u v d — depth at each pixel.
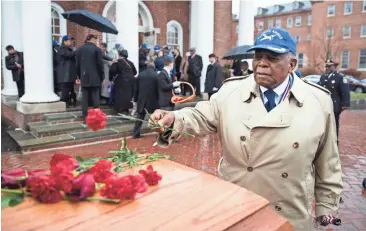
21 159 5.23
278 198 1.59
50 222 0.88
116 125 7.12
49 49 7.04
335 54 34.41
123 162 1.34
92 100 6.93
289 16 42.00
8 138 6.36
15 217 0.89
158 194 1.11
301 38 40.81
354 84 25.00
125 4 8.13
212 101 1.79
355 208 3.86
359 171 5.26
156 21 13.72
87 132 6.56
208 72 9.65
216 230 0.90
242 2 11.08
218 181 1.25
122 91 7.24
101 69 6.77
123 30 8.23
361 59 34.16
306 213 1.64
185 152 5.98
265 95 1.63
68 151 5.73
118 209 0.98
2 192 0.95
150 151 5.86
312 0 36.75
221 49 14.30
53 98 7.11
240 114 1.64
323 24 36.41
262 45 1.50
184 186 1.19
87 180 0.99
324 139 1.68
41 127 6.46
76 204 0.98
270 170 1.58
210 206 1.04
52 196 0.97
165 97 6.55
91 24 7.77
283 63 1.51
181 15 14.52
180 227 0.90
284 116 1.55
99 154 5.46
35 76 6.93
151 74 6.47
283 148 1.54
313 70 35.50
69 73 7.41
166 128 1.57
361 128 9.49
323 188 1.74
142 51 9.38
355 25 34.09
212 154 5.89
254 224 1.00
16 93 9.85
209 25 10.74
